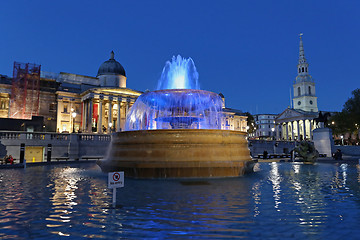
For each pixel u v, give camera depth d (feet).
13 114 161.99
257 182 31.65
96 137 108.17
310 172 45.75
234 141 39.32
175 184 29.84
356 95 195.72
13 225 14.65
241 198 21.77
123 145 39.32
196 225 14.46
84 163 77.46
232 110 289.53
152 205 19.26
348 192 24.79
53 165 67.46
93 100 203.72
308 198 21.77
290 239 12.32
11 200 21.33
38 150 96.17
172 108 51.08
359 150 150.41
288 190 25.81
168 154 35.73
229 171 36.73
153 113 53.16
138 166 35.27
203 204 19.54
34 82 173.17
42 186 28.96
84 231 13.58
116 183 19.85
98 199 21.63
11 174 42.42
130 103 210.79
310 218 15.76
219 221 15.16
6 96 176.24
